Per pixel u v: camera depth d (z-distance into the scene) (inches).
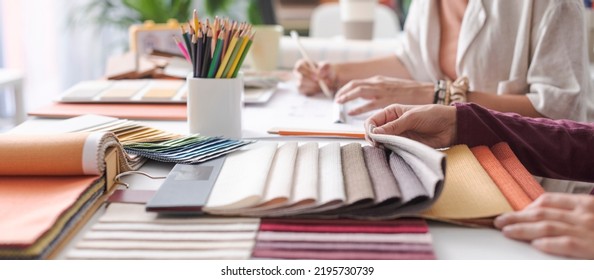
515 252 18.6
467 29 47.0
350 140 32.9
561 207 19.7
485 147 27.3
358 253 17.8
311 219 20.4
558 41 41.3
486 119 28.4
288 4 126.3
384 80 41.8
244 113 40.8
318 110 42.1
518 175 24.0
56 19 114.4
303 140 32.9
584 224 18.7
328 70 49.3
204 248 18.1
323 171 23.1
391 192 20.1
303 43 68.0
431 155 20.4
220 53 31.9
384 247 18.2
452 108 28.4
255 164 23.8
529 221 19.5
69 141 23.1
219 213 20.4
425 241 18.6
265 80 50.6
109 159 23.7
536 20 42.6
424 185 20.3
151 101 41.6
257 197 20.1
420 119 27.7
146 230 19.3
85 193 21.3
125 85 46.7
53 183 22.3
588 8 71.7
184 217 20.4
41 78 112.9
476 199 21.4
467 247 18.9
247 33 32.5
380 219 20.2
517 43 43.8
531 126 28.3
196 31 32.0
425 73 54.3
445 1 51.3
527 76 43.2
